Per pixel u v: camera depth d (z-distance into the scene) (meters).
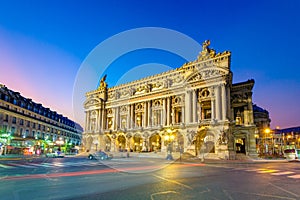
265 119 83.00
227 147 47.41
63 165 24.67
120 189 10.58
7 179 13.70
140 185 11.73
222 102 51.22
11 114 60.28
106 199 8.63
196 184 12.61
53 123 84.06
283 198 9.50
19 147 59.31
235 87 56.97
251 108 54.31
